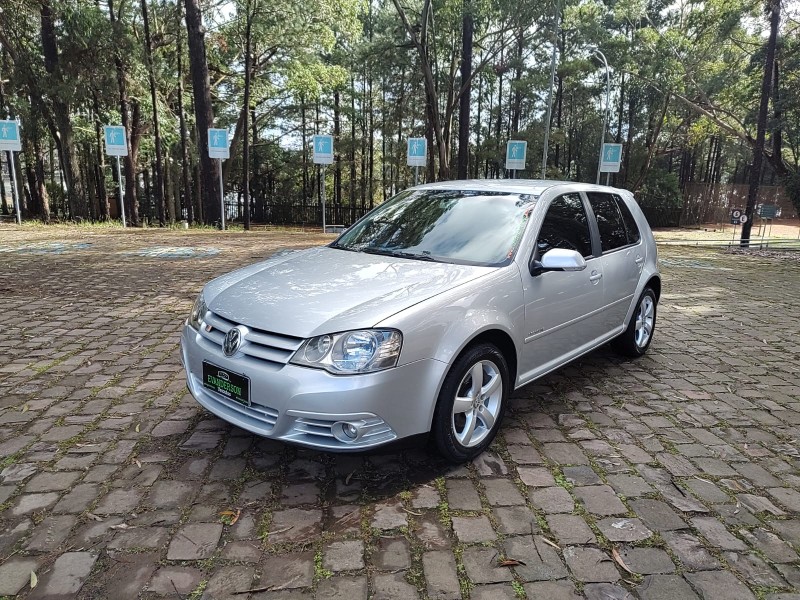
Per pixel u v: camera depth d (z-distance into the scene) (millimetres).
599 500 3020
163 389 4402
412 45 25688
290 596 2289
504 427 3893
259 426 2998
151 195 40281
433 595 2309
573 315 4133
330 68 28312
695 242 22422
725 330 6734
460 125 26109
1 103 22438
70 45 20453
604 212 4840
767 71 18844
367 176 43344
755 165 19406
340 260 3799
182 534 2662
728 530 2785
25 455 3357
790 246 20172
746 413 4242
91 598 2252
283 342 2914
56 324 6184
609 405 4320
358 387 2760
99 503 2891
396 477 3211
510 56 30172
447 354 3037
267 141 39188
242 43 25297
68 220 23250
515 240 3748
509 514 2875
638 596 2324
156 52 24109
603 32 30688
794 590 2379
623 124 44500
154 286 8328
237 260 11062
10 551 2521
